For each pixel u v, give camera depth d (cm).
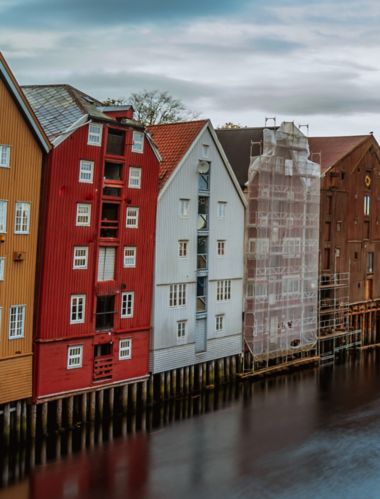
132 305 4466
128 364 4462
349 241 6888
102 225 4253
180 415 4538
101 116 4166
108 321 4338
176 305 4809
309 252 6053
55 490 3353
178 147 4834
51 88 4481
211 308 5141
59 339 4009
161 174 4709
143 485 3459
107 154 4225
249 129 6022
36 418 3984
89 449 3853
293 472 3691
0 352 3738
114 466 3656
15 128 3725
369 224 7256
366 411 4781
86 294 4159
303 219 5947
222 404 4828
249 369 5566
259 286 5512
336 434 4294
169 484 3484
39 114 4222
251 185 5462
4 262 3734
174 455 3844
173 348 4794
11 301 3781
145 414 4516
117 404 4512
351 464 3825
